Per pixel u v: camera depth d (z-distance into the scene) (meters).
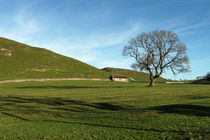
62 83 93.69
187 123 13.68
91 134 13.16
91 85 83.06
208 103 19.41
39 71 137.75
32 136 13.41
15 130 15.15
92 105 27.41
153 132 12.68
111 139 12.02
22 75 122.00
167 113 16.84
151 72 69.56
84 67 178.88
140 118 16.23
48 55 187.75
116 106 26.55
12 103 30.70
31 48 197.62
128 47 69.62
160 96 33.56
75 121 17.62
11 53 160.00
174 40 65.25
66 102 31.00
